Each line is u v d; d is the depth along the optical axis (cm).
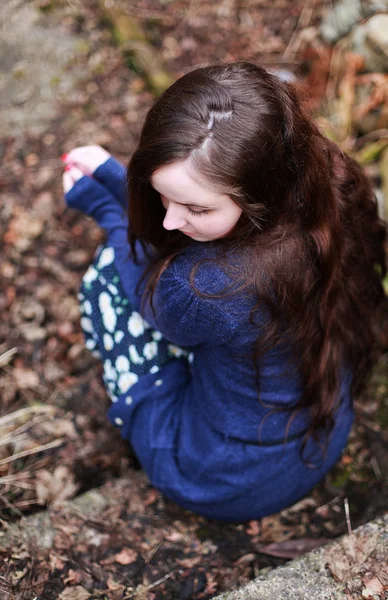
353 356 168
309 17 342
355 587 147
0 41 326
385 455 203
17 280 257
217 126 114
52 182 283
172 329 146
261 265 128
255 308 131
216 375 152
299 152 125
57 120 304
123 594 168
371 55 273
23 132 299
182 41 347
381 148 273
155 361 174
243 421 158
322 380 151
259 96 118
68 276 260
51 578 169
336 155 153
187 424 172
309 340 144
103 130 304
